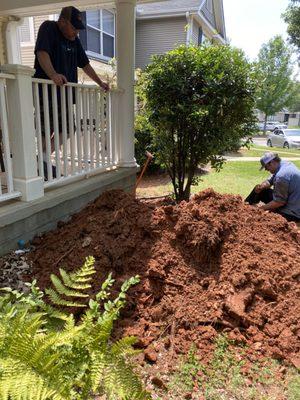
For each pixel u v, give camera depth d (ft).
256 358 7.39
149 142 26.96
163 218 10.19
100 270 9.03
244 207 11.48
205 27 52.80
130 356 6.77
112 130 16.12
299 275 9.46
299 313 8.45
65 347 5.30
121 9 15.34
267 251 9.98
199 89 16.76
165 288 8.84
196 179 20.13
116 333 7.70
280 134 70.90
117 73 16.33
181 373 6.91
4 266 9.70
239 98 16.74
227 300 8.45
